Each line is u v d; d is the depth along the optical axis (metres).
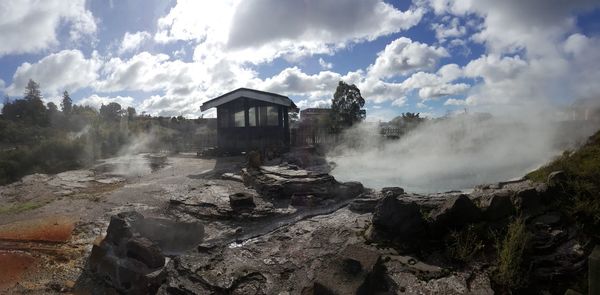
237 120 21.64
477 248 5.41
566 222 5.79
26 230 9.16
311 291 4.90
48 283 6.68
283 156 18.56
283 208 9.38
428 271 5.16
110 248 6.96
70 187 14.20
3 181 15.52
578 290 4.80
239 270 5.67
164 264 6.46
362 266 4.87
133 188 13.48
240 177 13.52
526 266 5.05
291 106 21.67
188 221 7.77
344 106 27.20
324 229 7.14
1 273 7.03
